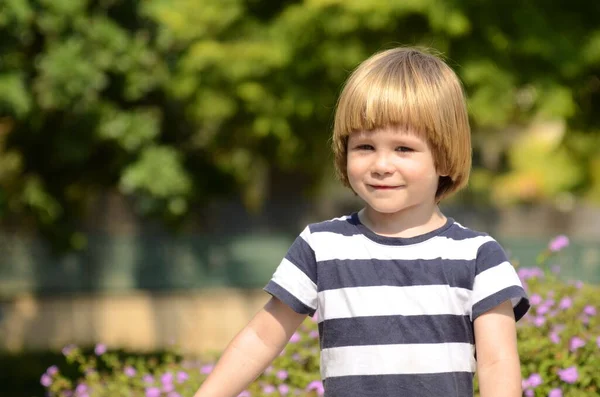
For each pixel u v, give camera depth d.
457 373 3.49
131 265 21.53
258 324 3.73
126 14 16.62
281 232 23.14
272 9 18.52
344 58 17.28
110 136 16.05
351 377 3.50
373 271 3.57
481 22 17.52
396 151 3.55
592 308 6.04
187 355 8.45
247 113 18.48
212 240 21.94
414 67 3.60
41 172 16.84
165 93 17.45
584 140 24.22
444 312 3.50
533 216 27.70
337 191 27.39
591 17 18.81
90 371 7.11
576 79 19.00
